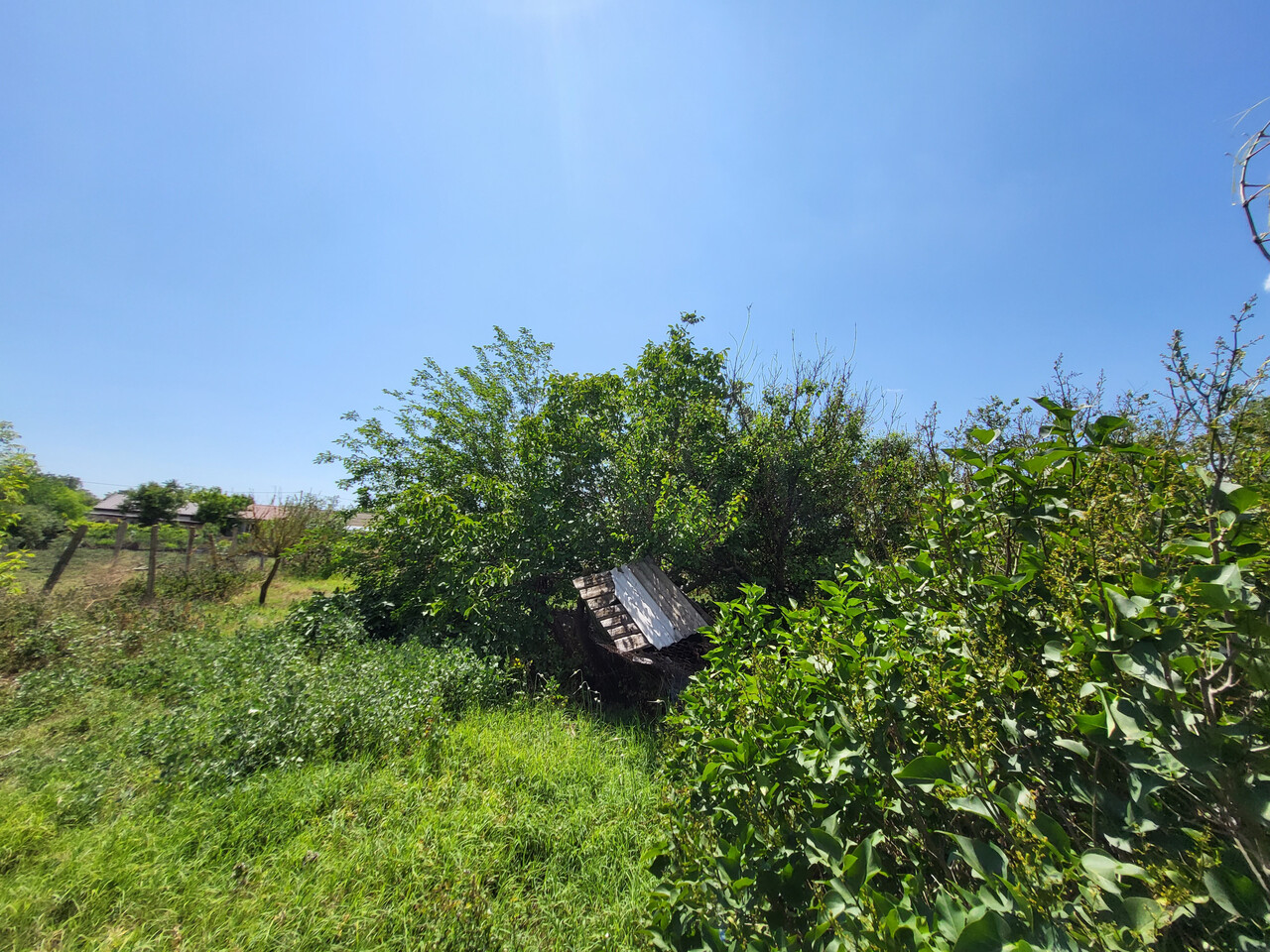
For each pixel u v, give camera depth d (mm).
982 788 1681
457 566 8078
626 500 8570
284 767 4664
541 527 8297
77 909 3189
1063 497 1863
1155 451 1688
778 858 2225
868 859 1821
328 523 17438
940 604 2297
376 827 3955
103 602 10398
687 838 2811
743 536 8477
